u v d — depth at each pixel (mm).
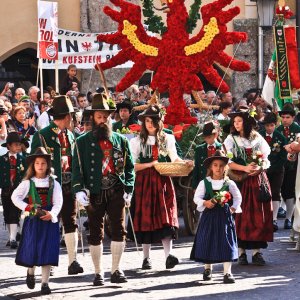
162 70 23969
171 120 23641
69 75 31344
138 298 15820
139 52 24203
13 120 25156
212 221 17156
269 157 24000
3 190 22016
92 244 17062
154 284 17094
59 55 35250
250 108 19344
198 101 23906
